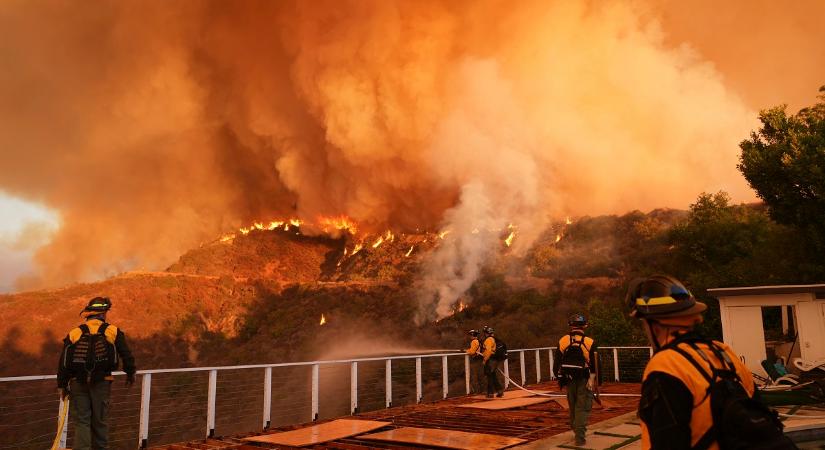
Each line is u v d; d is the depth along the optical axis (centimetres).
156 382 3250
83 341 573
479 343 1327
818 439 685
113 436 2630
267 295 7106
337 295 6800
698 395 159
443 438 728
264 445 749
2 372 4550
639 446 661
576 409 689
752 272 2289
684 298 182
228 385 3297
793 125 2077
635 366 1764
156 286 6856
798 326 1129
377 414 1029
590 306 3553
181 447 746
